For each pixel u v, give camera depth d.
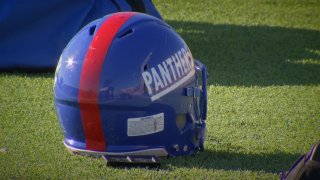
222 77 27.98
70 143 17.27
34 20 27.42
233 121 22.11
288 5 46.12
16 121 21.50
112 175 16.77
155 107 16.55
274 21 41.69
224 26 39.25
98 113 16.28
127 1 29.36
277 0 47.00
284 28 39.75
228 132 20.89
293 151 19.19
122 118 16.39
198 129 18.12
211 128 21.25
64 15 27.89
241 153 18.81
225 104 24.09
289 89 26.61
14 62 27.25
